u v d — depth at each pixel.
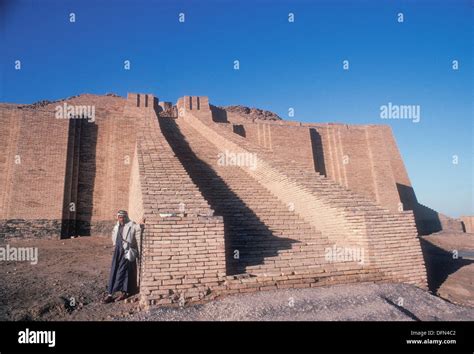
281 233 8.21
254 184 10.95
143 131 12.14
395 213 7.30
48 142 15.87
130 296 5.93
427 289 6.93
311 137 22.17
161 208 6.17
